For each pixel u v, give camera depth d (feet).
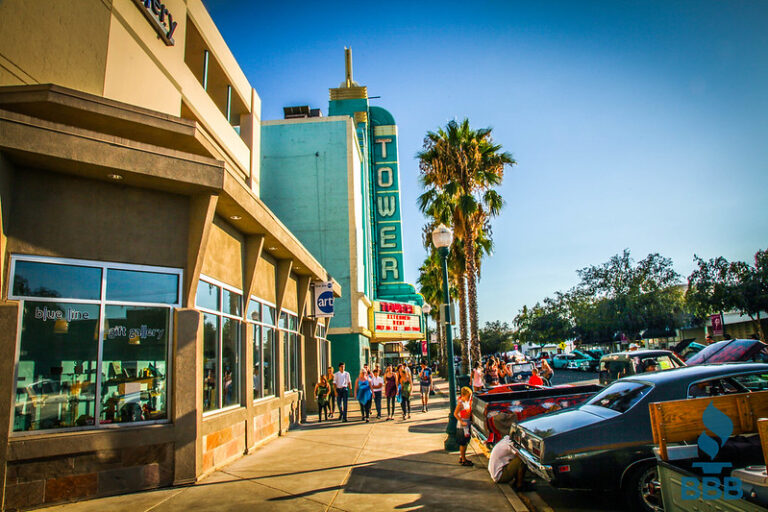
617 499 22.12
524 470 23.73
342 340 85.71
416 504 21.13
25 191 22.63
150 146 24.40
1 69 23.85
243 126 60.13
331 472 27.53
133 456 23.72
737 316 134.00
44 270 22.82
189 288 26.81
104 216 24.77
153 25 36.14
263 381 40.75
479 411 31.42
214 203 27.20
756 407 14.82
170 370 25.86
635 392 20.24
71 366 23.00
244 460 31.42
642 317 151.23
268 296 43.34
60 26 27.30
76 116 24.98
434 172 79.30
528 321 240.32
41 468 21.38
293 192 91.20
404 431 42.93
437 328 159.12
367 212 111.14
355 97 123.54
